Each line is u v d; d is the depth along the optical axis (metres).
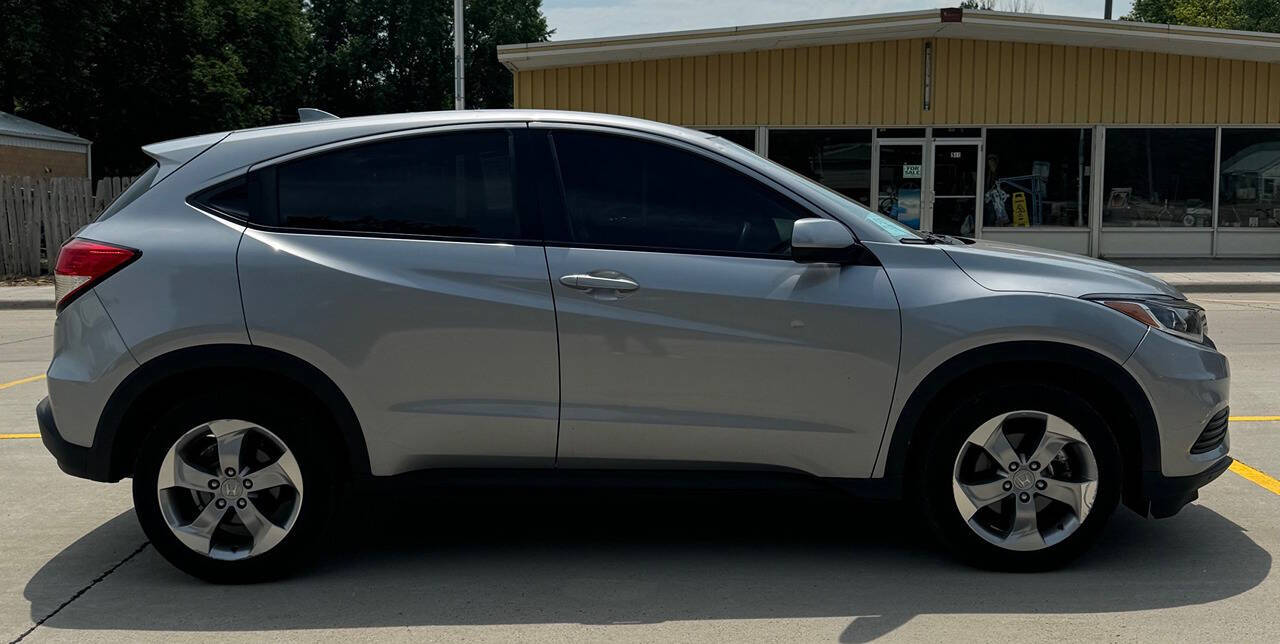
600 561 4.26
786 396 3.93
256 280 3.87
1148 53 18.72
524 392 3.92
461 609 3.76
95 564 4.27
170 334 3.84
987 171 19.00
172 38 33.78
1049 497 3.98
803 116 18.92
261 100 40.03
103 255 3.90
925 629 3.54
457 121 4.08
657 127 4.11
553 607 3.77
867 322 3.89
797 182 4.07
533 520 4.82
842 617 3.65
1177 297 4.13
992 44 18.66
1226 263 18.91
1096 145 18.95
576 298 3.89
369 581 4.05
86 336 3.90
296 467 3.91
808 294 3.91
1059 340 3.88
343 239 3.94
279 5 38.72
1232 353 9.80
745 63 18.86
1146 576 4.03
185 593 3.94
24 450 6.23
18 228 17.48
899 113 18.88
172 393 4.03
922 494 4.02
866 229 4.04
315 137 4.05
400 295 3.87
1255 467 5.66
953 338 3.88
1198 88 18.83
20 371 9.33
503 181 4.02
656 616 3.68
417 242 3.95
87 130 34.78
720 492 4.02
